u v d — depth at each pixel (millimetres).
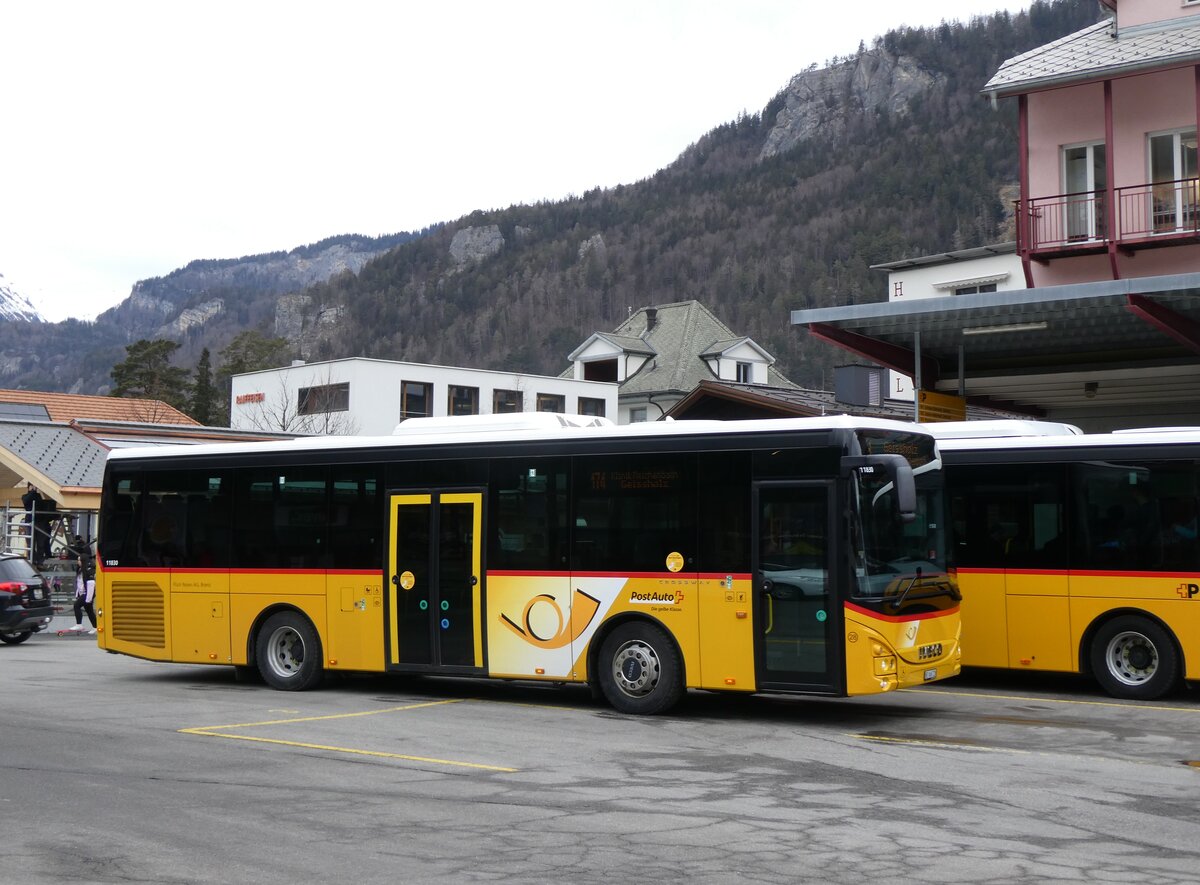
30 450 31969
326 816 8555
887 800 9156
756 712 14125
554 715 13766
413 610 15078
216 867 7195
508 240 153375
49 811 8688
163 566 16875
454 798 9172
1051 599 15750
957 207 128625
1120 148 26672
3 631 23938
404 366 65125
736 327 127188
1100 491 15570
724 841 7852
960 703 15039
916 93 167250
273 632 16125
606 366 74188
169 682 17125
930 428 17156
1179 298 19016
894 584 12758
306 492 16016
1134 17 27750
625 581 13773
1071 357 24891
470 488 14812
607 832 8094
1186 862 7359
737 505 13266
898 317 21266
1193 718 13594
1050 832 8125
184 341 184250
